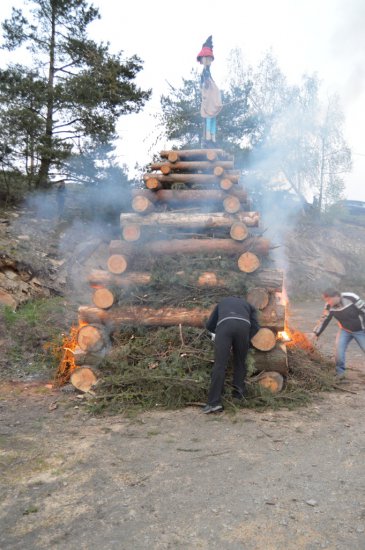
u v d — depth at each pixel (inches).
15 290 405.1
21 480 146.1
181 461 158.6
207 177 278.1
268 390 218.1
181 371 219.9
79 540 113.3
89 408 211.0
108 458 161.8
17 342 314.8
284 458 159.3
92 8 661.9
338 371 257.4
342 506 126.6
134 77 679.1
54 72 664.4
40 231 546.6
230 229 246.1
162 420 199.0
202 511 125.6
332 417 200.8
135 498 133.5
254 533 114.7
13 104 587.8
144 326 237.8
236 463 156.0
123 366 225.6
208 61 333.7
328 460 157.2
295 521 119.6
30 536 115.4
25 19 650.8
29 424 196.7
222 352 204.7
